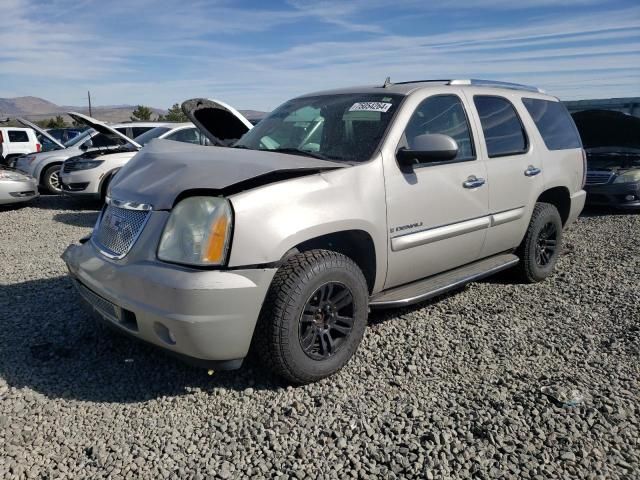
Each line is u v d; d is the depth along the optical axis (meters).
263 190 3.04
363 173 3.47
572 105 14.96
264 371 3.45
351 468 2.57
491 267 4.58
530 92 5.36
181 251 2.95
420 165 3.85
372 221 3.46
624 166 9.56
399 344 3.86
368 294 3.68
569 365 3.58
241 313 2.94
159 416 3.00
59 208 10.73
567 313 4.48
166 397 3.18
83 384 3.32
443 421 2.91
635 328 4.12
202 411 3.05
